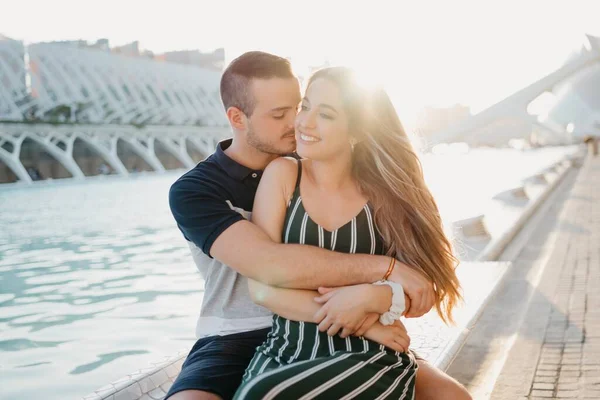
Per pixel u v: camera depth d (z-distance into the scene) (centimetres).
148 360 513
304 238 206
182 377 214
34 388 459
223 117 6581
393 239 215
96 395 244
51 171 4962
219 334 233
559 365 355
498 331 444
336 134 203
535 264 690
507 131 9181
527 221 1086
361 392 182
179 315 665
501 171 3447
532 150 8131
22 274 972
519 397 313
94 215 1822
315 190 211
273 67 227
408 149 217
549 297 524
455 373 365
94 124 4753
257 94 224
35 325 654
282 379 176
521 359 371
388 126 214
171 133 5541
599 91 9019
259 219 213
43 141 4319
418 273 210
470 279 586
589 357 364
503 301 530
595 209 1184
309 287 201
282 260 199
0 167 4319
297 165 215
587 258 689
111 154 4700
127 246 1230
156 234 1398
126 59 5831
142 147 5159
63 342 583
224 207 219
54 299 781
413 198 214
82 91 5769
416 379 219
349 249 208
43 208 2102
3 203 2373
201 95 6475
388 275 205
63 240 1338
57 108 4850
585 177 2155
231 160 233
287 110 229
